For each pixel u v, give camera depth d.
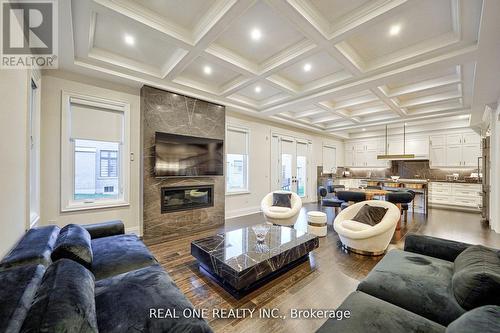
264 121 6.50
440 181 7.04
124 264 1.87
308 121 7.11
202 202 4.66
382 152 8.68
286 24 2.59
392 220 2.97
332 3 2.28
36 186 2.89
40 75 3.02
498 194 4.17
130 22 2.37
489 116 4.91
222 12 2.25
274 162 6.81
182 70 3.46
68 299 0.94
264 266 2.19
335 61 3.41
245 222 5.06
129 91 3.88
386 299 1.47
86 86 3.45
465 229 4.46
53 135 3.18
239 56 3.28
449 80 3.91
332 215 5.81
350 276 2.50
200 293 2.15
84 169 3.52
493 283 1.15
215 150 4.79
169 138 4.05
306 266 2.75
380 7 2.23
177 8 2.37
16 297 1.01
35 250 1.55
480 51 2.62
